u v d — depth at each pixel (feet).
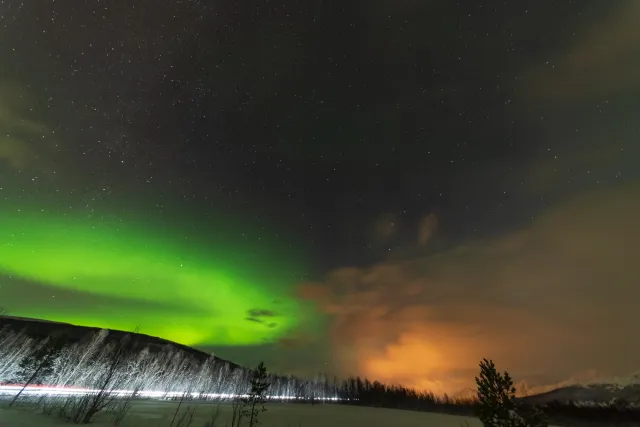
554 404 232.53
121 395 123.54
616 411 204.85
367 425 119.14
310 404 233.55
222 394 241.76
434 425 132.16
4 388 103.30
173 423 73.92
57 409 69.10
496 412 22.80
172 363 320.70
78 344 221.66
